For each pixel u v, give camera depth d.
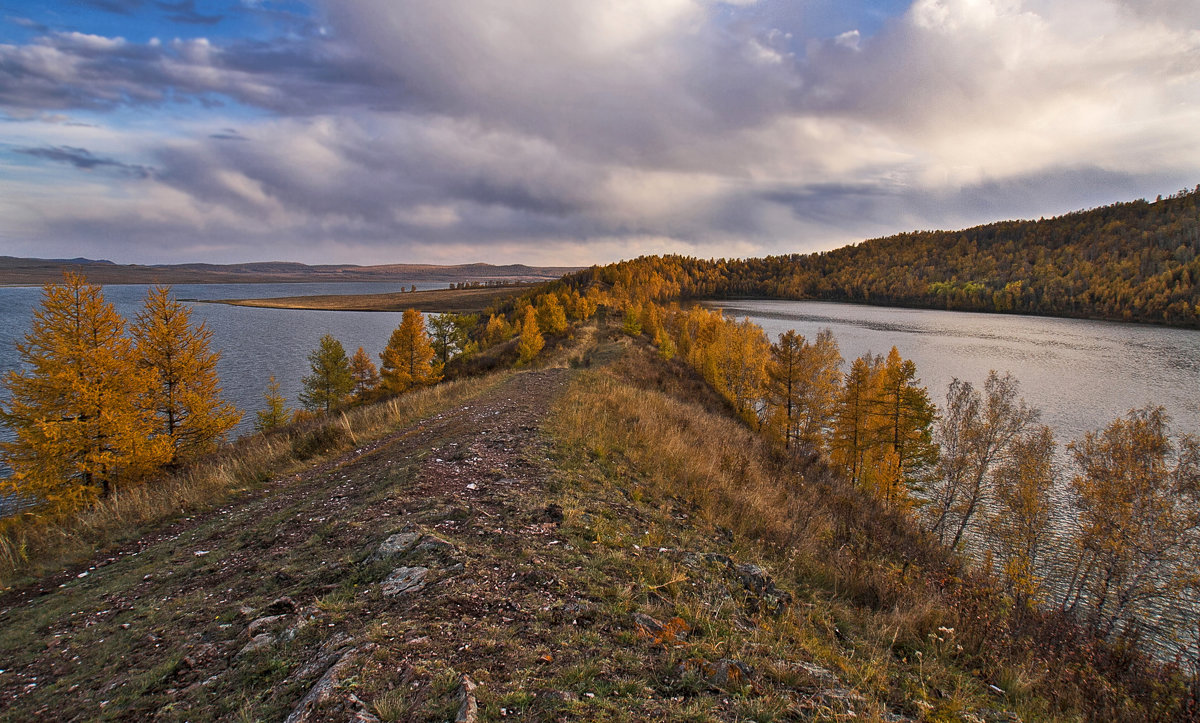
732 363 41.22
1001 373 60.50
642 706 3.20
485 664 3.53
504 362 41.81
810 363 33.03
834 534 8.70
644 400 18.03
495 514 6.57
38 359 15.80
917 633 5.43
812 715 3.35
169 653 4.23
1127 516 23.48
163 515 8.84
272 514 8.06
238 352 80.75
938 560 8.88
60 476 15.56
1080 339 90.12
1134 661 5.96
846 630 5.26
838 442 31.47
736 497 9.39
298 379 62.38
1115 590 23.44
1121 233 192.88
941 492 33.41
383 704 3.03
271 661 3.77
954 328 107.25
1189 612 21.69
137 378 17.12
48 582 6.62
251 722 3.14
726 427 20.58
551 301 50.06
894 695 4.01
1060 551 26.70
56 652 4.59
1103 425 41.34
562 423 12.51
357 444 13.07
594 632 4.04
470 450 9.84
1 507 21.81
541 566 5.09
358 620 4.16
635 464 10.21
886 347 80.12
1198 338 91.81
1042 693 4.65
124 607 5.41
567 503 7.24
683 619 4.45
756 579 5.79
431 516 6.39
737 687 3.50
